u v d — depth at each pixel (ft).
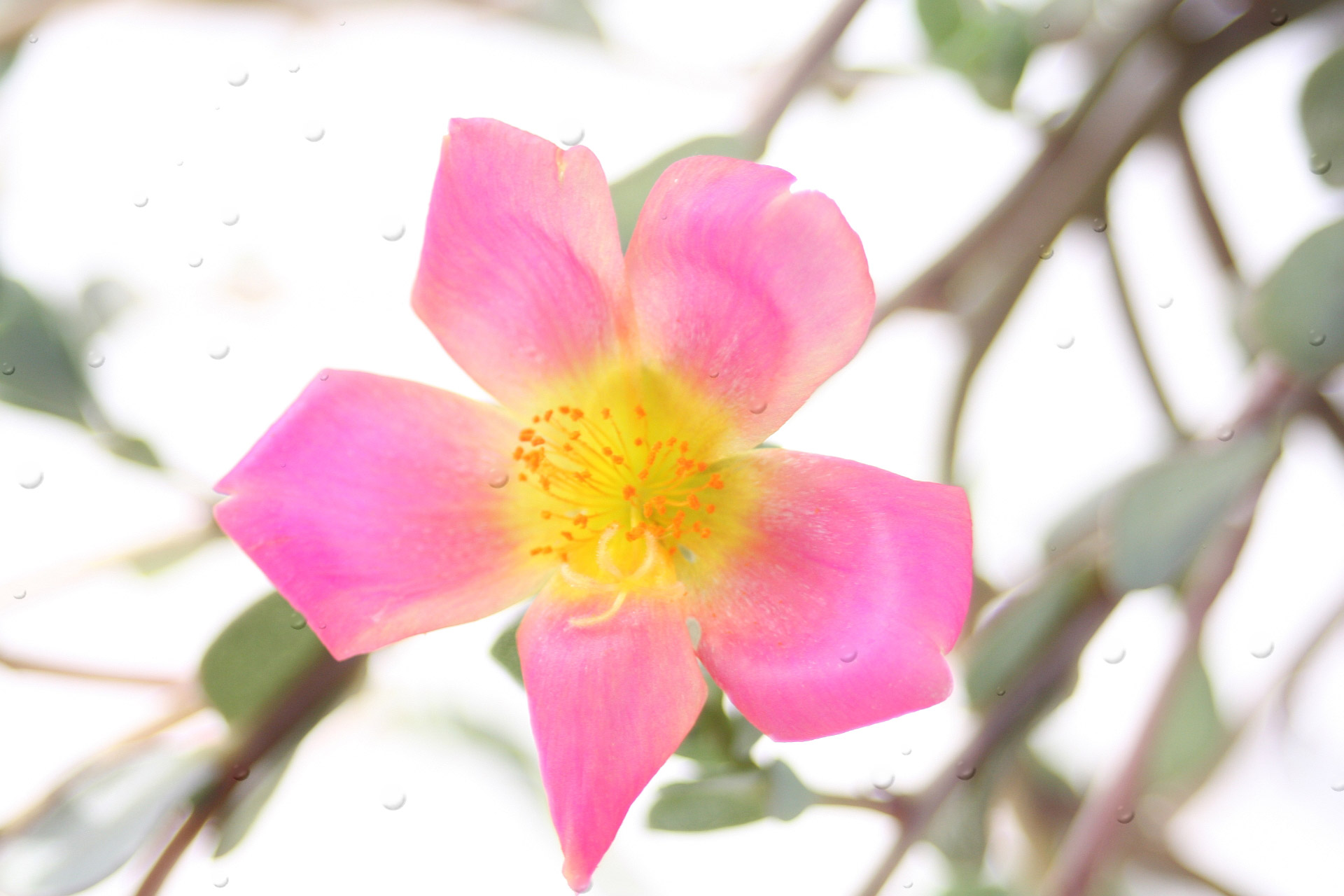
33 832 0.74
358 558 0.69
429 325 0.70
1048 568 0.81
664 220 0.70
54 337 0.77
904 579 0.70
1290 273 0.77
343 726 0.80
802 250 0.69
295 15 0.81
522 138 0.69
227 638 0.74
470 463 0.71
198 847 0.74
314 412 0.70
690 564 0.71
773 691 0.70
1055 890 0.77
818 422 0.81
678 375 0.71
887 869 0.76
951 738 0.78
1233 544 0.78
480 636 0.81
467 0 0.82
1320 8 0.82
